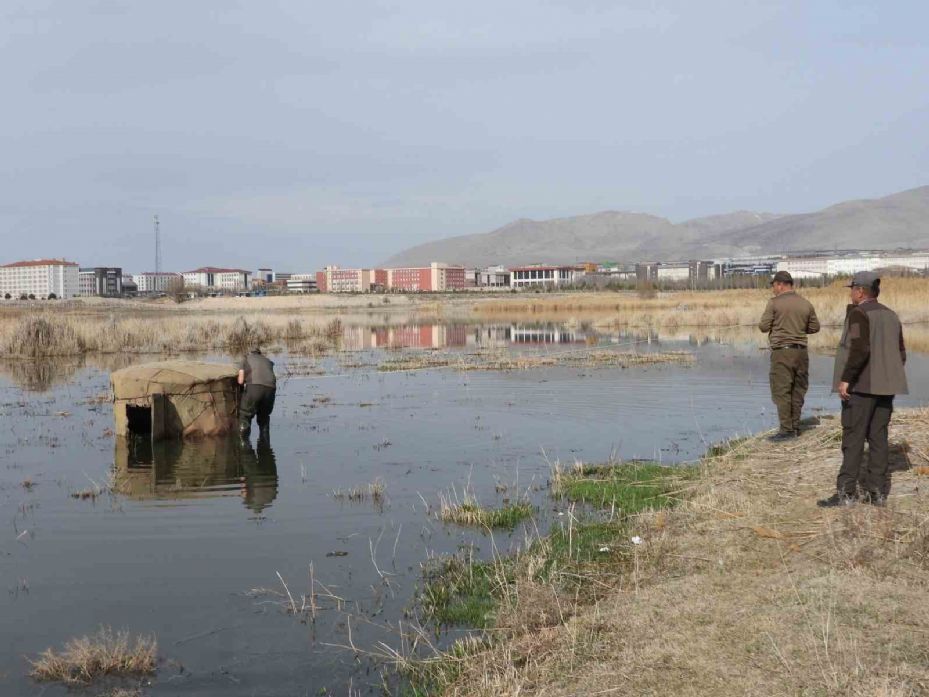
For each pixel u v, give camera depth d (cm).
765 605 583
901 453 952
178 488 1099
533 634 599
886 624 532
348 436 1473
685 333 4444
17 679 567
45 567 790
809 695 458
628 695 487
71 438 1489
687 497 952
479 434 1477
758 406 1755
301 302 11700
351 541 861
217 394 1486
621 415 1662
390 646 613
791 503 835
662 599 625
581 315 6969
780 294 1213
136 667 580
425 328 5594
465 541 853
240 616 671
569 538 826
